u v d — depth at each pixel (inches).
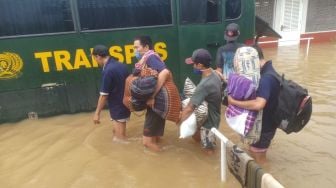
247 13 243.6
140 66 175.0
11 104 216.1
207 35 238.4
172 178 159.6
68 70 220.1
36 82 216.7
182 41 234.8
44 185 156.3
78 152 185.9
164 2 227.5
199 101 166.1
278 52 502.9
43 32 212.1
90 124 219.6
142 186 153.9
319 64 400.8
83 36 217.8
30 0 206.4
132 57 228.7
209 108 171.0
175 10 230.2
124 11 222.2
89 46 219.9
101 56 183.8
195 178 158.9
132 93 168.4
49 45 213.2
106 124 219.8
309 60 428.8
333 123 216.5
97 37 220.2
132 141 197.9
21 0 205.2
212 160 174.6
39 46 211.8
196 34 236.2
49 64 216.1
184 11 231.5
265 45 547.5
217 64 212.1
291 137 197.9
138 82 166.9
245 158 125.0
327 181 153.0
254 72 145.4
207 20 236.7
